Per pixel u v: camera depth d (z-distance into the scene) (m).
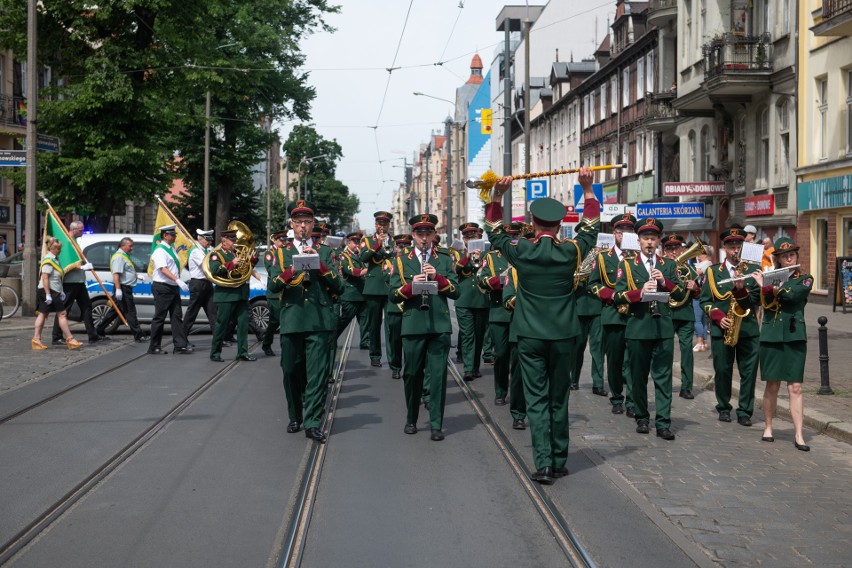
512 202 30.84
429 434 9.48
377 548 5.88
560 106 63.56
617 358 10.91
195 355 15.77
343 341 18.98
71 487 7.18
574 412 11.20
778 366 9.27
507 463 8.22
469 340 13.41
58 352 15.84
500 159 86.38
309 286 9.09
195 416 10.20
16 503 6.75
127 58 27.77
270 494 7.10
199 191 50.50
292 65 44.72
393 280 9.30
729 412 10.71
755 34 29.88
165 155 29.95
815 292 26.92
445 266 9.37
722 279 10.62
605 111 51.34
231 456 8.32
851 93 25.05
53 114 27.56
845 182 24.58
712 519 6.63
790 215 27.84
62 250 16.86
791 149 27.66
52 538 6.01
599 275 10.75
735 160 31.61
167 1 27.48
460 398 11.91
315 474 7.71
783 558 5.79
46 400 11.03
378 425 9.95
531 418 7.63
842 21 23.14
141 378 12.89
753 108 30.23
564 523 6.42
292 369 9.28
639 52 43.84
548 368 7.77
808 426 10.34
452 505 6.88
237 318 14.95
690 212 30.84
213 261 14.66
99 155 27.39
